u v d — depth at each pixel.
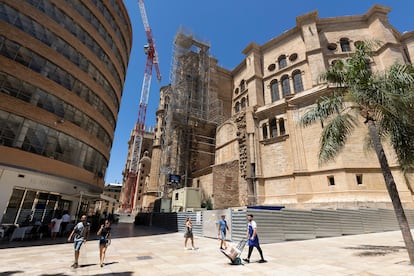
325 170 24.09
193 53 50.84
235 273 7.46
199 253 11.23
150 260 9.63
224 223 12.34
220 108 48.03
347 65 11.80
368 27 34.38
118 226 32.94
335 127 11.89
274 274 7.29
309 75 33.84
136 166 86.62
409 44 33.50
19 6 18.03
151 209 45.22
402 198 21.22
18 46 17.58
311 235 16.41
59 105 20.00
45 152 18.27
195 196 29.41
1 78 16.22
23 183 16.91
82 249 12.52
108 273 7.59
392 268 7.62
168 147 43.72
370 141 14.09
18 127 16.72
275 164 28.58
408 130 11.02
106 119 26.89
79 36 22.91
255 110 33.69
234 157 33.91
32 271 7.78
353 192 21.92
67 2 22.05
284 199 26.28
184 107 45.94
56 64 20.09
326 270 7.62
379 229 20.05
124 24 31.69
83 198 23.67
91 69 24.12
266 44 41.91
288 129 28.34
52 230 16.28
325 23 36.22
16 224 16.48
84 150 22.52
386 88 10.73
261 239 14.22
